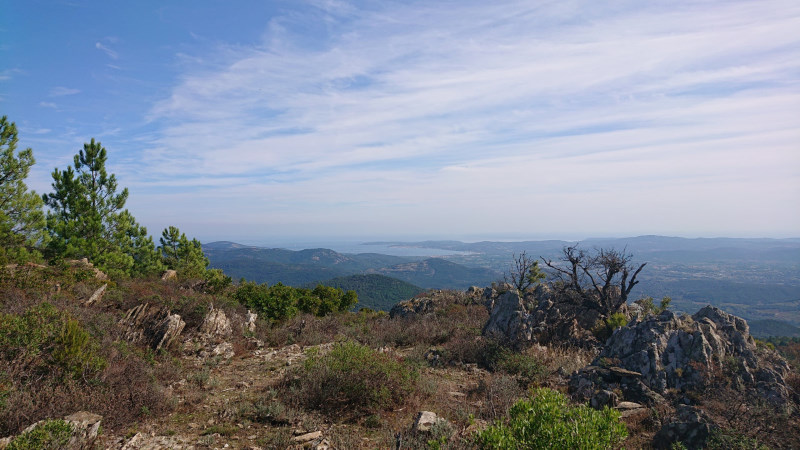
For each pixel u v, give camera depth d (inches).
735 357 430.0
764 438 309.7
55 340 383.2
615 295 1009.5
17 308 478.3
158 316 617.0
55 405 324.2
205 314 673.0
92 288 677.3
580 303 938.1
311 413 378.0
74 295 624.1
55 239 856.3
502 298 722.2
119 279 845.2
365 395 396.8
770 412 334.6
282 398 413.1
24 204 802.2
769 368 419.2
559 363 543.2
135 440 309.4
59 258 786.2
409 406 402.3
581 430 226.2
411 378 454.0
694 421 316.8
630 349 467.5
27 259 737.6
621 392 409.7
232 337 668.1
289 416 365.4
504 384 445.1
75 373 365.7
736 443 295.4
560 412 238.5
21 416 301.4
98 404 338.0
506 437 232.1
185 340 607.8
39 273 647.8
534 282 1210.6
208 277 1198.3
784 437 311.9
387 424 356.5
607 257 986.1
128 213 1061.1
